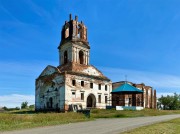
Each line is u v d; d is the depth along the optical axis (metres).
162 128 15.59
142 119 25.14
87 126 17.86
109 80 54.84
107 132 14.25
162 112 39.75
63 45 53.56
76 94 46.31
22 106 91.06
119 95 52.81
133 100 52.72
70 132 14.38
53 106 47.34
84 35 54.81
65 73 45.22
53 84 48.44
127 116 30.27
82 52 53.56
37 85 54.00
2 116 20.61
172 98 85.88
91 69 52.09
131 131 14.19
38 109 52.09
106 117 28.92
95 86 51.09
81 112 27.86
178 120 22.33
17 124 18.34
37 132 14.41
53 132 14.39
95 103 50.38
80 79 47.94
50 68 50.34
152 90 69.06
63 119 22.66
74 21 53.34
